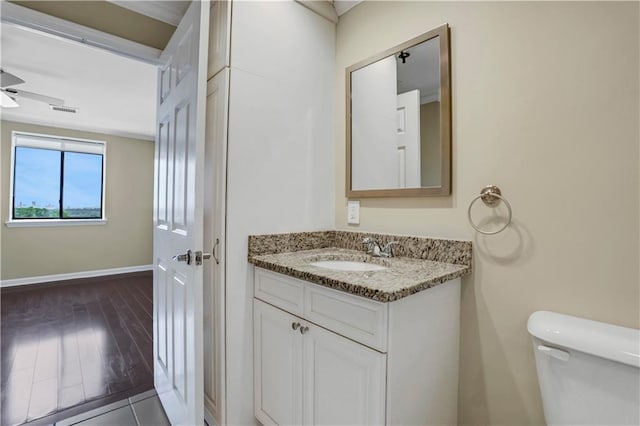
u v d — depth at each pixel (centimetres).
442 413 120
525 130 114
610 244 97
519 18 116
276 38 159
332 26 185
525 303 114
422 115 144
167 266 160
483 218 125
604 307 97
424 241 141
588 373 87
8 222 406
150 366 214
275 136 158
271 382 138
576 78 104
